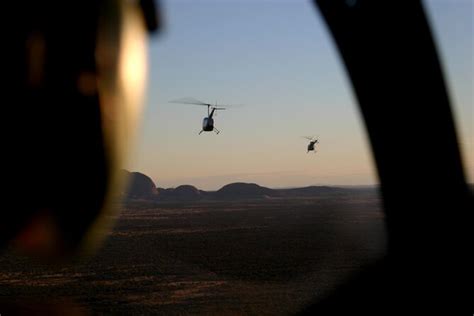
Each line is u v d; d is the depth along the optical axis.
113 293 99.00
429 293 3.68
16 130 2.43
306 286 92.50
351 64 3.93
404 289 3.70
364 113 3.95
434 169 3.87
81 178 2.50
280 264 130.88
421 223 3.80
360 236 161.50
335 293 3.71
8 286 103.38
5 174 2.43
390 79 3.91
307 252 150.12
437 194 3.82
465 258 3.80
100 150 2.53
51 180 2.47
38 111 2.46
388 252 3.80
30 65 2.46
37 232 2.49
